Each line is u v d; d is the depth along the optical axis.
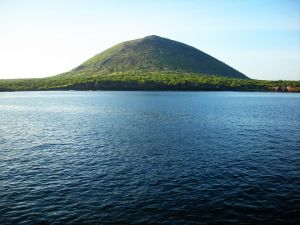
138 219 21.64
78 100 147.25
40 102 136.12
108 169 33.31
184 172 32.28
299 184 28.69
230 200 24.86
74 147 44.41
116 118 78.31
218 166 34.62
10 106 116.62
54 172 32.28
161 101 139.75
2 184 28.59
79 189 27.28
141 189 27.23
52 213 22.56
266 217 22.09
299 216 22.30
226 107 110.06
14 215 22.25
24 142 48.28
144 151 41.78
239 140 49.59
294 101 147.00
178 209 23.20
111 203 24.25
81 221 21.36
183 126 64.38
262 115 85.50
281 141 48.91
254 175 31.34
